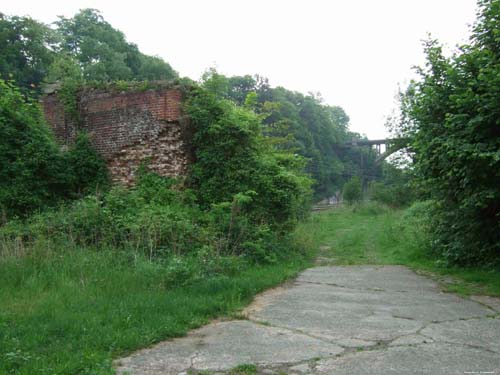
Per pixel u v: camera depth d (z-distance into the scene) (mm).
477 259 10438
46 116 14547
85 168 13430
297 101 80000
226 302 6938
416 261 12281
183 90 13227
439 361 4590
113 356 4676
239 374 4242
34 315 5750
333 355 4777
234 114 13344
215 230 11016
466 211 10250
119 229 10297
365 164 88250
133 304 6312
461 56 9789
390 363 4531
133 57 55688
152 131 13141
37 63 42594
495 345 5129
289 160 14508
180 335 5457
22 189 12305
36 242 9078
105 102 13797
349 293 8227
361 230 22375
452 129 9344
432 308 7012
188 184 12953
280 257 11758
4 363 4191
